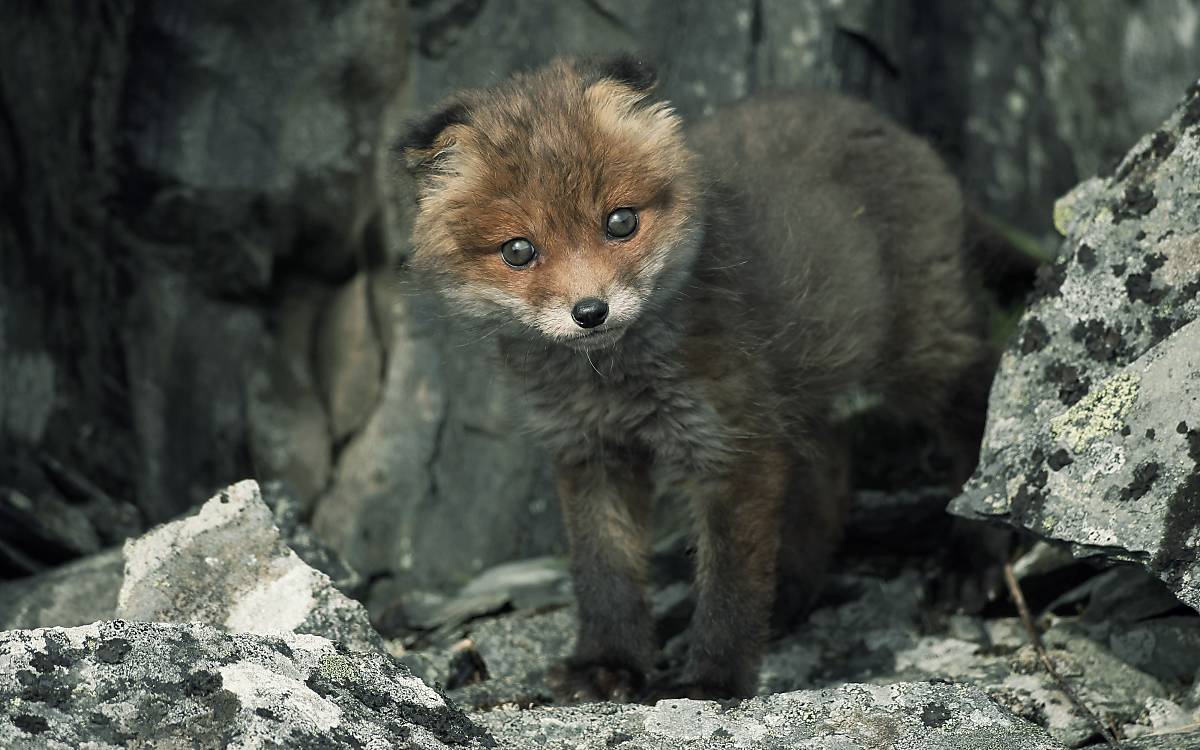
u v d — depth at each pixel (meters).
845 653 9.74
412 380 13.05
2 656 6.16
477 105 8.36
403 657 9.48
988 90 13.68
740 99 11.30
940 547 11.27
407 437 13.02
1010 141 13.73
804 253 9.33
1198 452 7.17
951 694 7.03
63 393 13.16
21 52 12.41
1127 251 8.20
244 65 12.99
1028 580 10.06
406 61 12.88
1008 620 9.98
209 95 13.05
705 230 8.44
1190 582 6.95
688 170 8.23
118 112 12.97
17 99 12.46
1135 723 7.98
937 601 10.40
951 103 13.73
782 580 10.29
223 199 13.19
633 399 8.66
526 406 9.09
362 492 13.05
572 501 9.20
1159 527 7.14
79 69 12.77
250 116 13.08
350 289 13.48
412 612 11.45
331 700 6.38
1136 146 8.51
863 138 10.52
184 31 12.88
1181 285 7.92
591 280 7.82
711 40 12.56
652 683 8.71
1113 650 8.84
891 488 12.59
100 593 9.63
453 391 13.01
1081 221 8.50
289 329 13.70
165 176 13.09
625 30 12.49
